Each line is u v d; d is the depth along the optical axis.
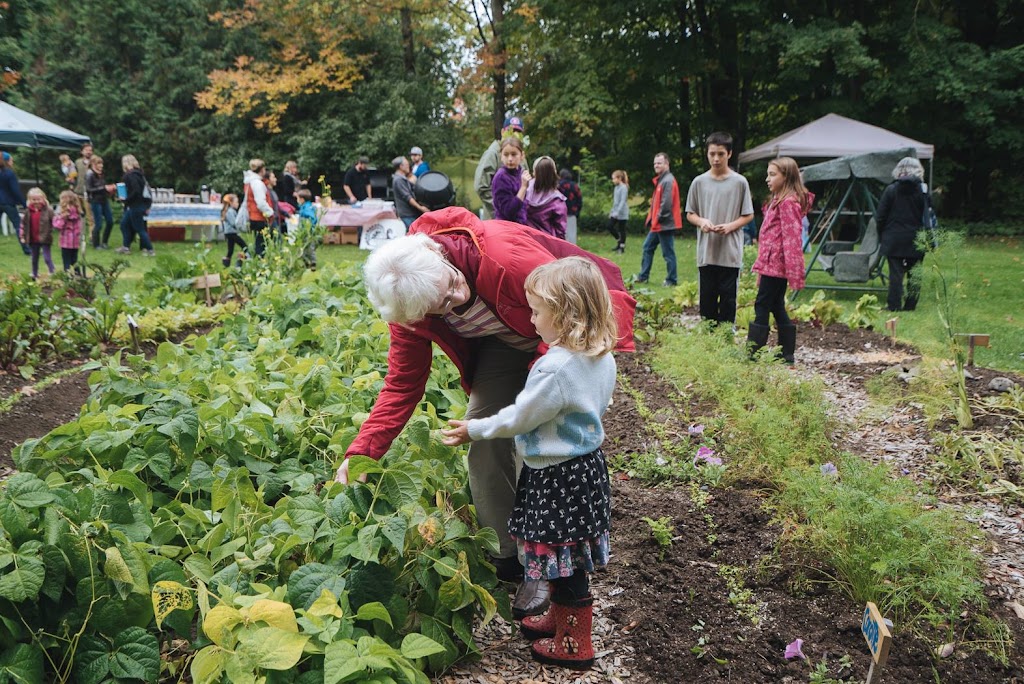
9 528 2.21
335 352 4.57
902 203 8.68
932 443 4.46
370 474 2.70
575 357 2.42
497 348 2.88
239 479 2.85
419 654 2.25
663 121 25.75
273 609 2.08
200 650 2.15
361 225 16.17
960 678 2.62
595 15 23.59
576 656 2.66
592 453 2.55
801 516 3.41
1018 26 23.16
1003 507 3.77
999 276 11.64
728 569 3.20
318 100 26.73
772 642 2.82
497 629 2.93
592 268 2.43
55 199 28.50
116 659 2.23
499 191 6.89
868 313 7.64
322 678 2.19
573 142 28.77
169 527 2.61
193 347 5.19
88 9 28.23
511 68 23.39
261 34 26.19
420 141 25.27
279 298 5.82
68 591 2.30
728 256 6.54
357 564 2.41
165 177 28.89
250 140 27.42
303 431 3.37
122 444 2.96
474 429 2.52
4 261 13.16
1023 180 23.12
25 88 28.73
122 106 28.17
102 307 6.34
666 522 3.45
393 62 26.98
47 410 5.00
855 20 21.19
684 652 2.78
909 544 2.90
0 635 2.18
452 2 23.84
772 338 7.17
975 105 20.66
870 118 22.91
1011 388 4.89
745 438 4.06
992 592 3.05
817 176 11.24
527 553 2.57
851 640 2.80
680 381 5.25
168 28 28.80
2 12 21.91
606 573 3.24
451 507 2.81
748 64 22.92
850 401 5.30
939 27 20.80
